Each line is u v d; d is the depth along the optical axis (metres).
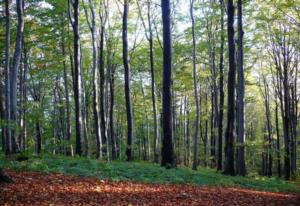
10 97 17.95
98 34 32.12
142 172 15.77
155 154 29.44
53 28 27.00
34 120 26.36
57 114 44.94
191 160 55.06
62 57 28.84
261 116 56.91
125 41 25.22
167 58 18.34
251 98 36.34
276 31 26.47
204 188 13.95
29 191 9.93
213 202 11.12
